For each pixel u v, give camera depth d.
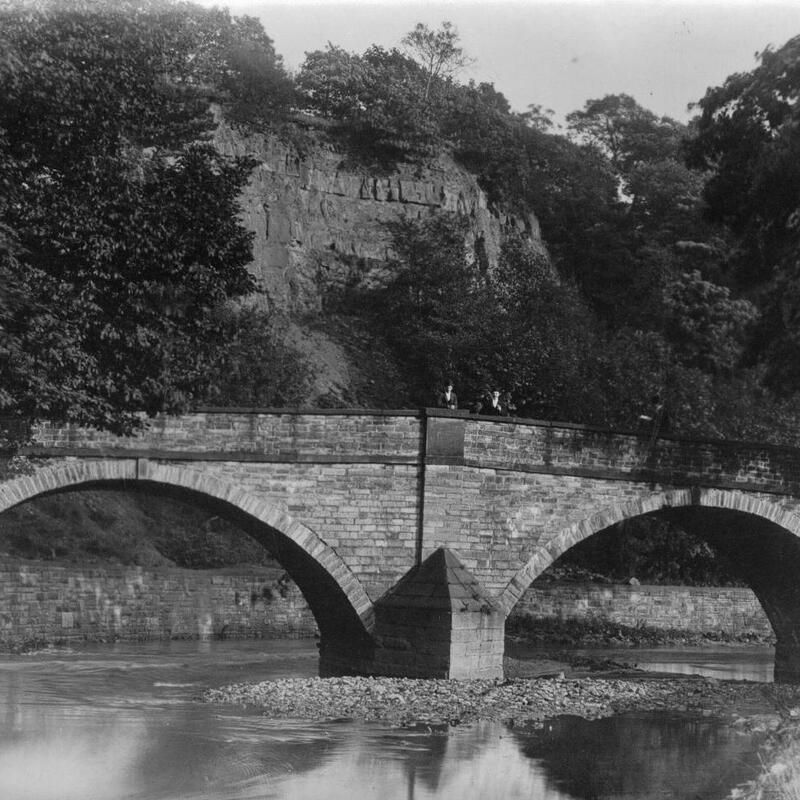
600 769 23.78
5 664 42.16
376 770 22.98
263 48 91.06
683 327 83.06
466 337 74.88
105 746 24.83
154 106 29.25
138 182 28.14
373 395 77.75
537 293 79.94
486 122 101.06
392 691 34.38
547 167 108.62
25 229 26.59
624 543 70.19
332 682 35.84
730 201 44.66
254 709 31.25
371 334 83.75
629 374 71.00
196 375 29.02
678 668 50.59
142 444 36.94
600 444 42.16
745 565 50.56
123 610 51.78
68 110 26.28
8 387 25.86
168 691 35.50
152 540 65.06
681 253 97.88
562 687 36.50
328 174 90.44
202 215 28.77
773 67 43.50
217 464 37.75
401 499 39.16
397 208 92.06
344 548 38.69
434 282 82.06
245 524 39.41
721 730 29.53
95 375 27.31
